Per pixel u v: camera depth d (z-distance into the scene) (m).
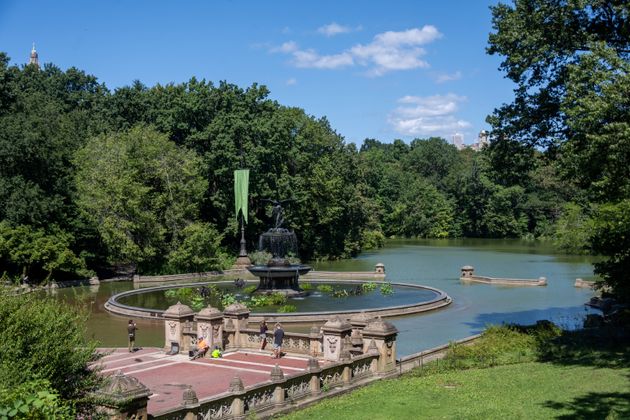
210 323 26.06
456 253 99.12
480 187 144.38
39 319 11.86
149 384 20.72
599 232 30.78
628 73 20.25
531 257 89.19
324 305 40.81
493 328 27.42
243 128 75.19
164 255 66.50
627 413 14.35
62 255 55.94
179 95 79.44
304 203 84.31
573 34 26.00
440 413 15.62
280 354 25.58
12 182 55.19
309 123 92.56
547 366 21.25
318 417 15.91
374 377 21.16
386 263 81.31
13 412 8.91
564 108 22.84
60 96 93.00
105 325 36.22
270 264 47.47
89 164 63.06
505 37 27.31
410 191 149.75
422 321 36.03
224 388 20.00
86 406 12.57
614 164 20.80
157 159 66.75
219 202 76.06
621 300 32.12
